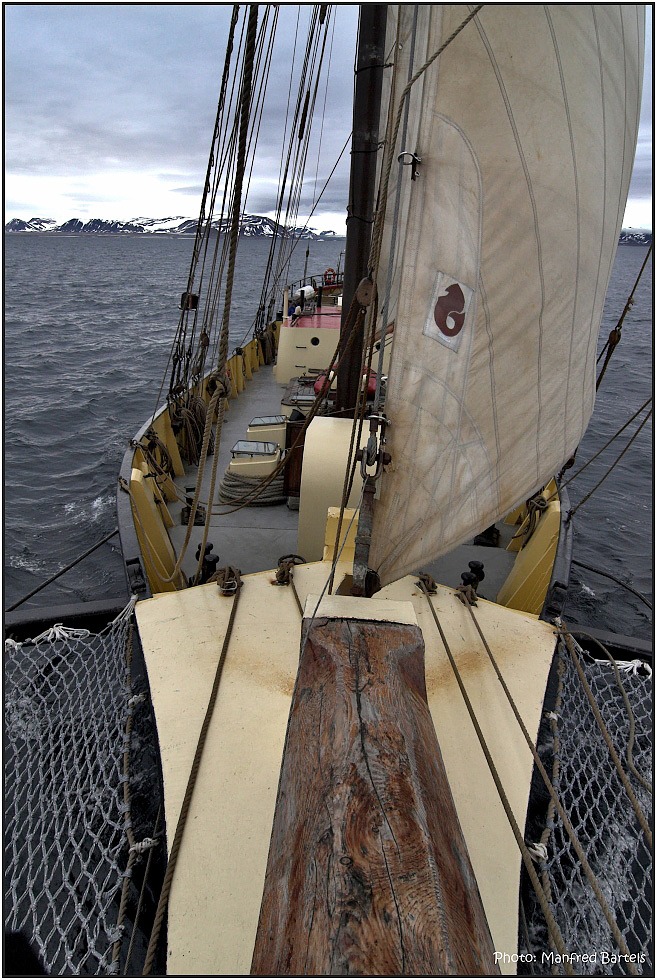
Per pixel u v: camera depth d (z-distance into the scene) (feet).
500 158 6.64
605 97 6.98
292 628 11.82
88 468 44.86
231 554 20.27
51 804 10.28
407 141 6.97
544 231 6.95
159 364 85.40
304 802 4.91
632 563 34.04
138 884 10.16
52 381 73.72
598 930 9.00
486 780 8.98
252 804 8.47
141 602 12.70
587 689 10.65
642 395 76.54
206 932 7.09
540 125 6.56
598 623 27.40
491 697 10.44
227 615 12.19
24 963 9.24
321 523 16.58
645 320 144.46
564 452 8.83
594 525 39.14
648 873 9.81
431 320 7.41
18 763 11.31
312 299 43.37
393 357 7.66
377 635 6.88
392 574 8.96
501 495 8.50
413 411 7.83
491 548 21.89
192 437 28.37
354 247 16.40
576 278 7.43
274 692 10.29
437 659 11.23
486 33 6.21
